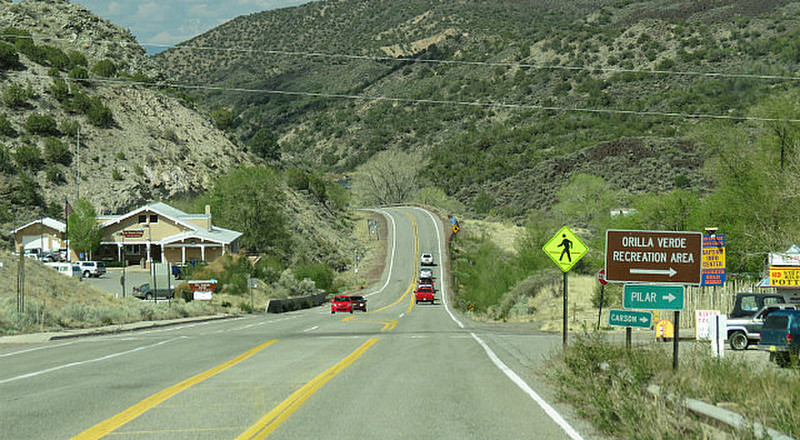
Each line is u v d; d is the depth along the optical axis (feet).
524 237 246.68
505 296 181.47
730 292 91.04
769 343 54.34
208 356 61.26
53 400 37.52
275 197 291.17
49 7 453.99
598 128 567.59
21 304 94.58
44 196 276.82
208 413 33.76
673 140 423.64
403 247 336.49
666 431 27.27
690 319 94.58
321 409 34.96
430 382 44.88
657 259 43.96
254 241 281.54
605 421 30.53
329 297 252.21
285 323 120.57
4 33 390.63
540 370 50.70
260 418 32.53
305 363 55.77
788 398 30.96
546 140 583.58
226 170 368.07
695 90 546.26
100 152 312.50
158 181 316.19
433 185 532.73
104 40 444.55
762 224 119.14
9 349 68.28
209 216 264.72
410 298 236.22
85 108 331.57
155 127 357.82
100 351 65.82
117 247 269.44
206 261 257.34
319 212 386.73
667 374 39.29
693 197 158.81
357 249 346.54
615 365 37.99
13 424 31.17
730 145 131.64
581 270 213.46
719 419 28.04
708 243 92.84
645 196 165.78
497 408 35.53
